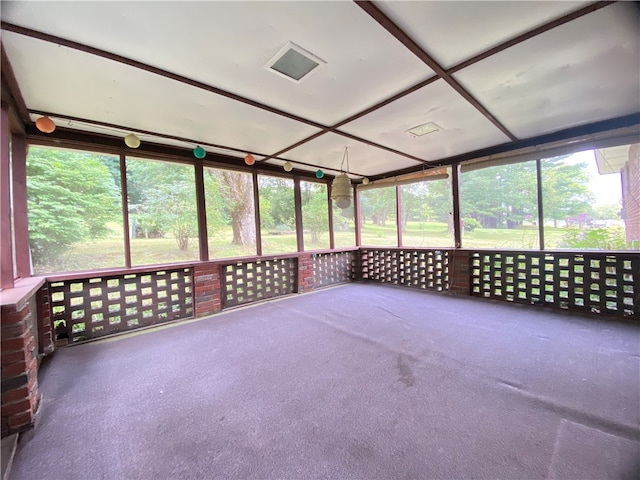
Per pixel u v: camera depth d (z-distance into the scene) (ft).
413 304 13.01
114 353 8.27
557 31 5.34
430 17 4.93
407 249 16.94
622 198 13.12
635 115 9.49
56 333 8.92
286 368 7.13
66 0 4.22
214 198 14.53
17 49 5.30
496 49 5.85
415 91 7.50
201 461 4.22
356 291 16.14
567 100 8.34
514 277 12.75
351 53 5.87
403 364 7.20
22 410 4.95
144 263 11.82
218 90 7.18
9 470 4.09
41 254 9.66
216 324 10.84
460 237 14.67
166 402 5.76
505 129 10.61
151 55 5.72
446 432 4.71
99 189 11.02
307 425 4.97
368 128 10.07
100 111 8.14
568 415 5.04
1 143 6.15
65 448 4.53
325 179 18.21
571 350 7.72
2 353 4.83
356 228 20.03
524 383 6.15
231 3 4.44
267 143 11.52
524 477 3.80
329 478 3.88
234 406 5.58
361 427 4.89
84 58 5.70
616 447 4.25
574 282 11.18
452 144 12.23
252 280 14.11
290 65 6.23
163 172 12.60
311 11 4.67
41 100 7.36
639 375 6.34
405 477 3.86
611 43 5.72
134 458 4.30
